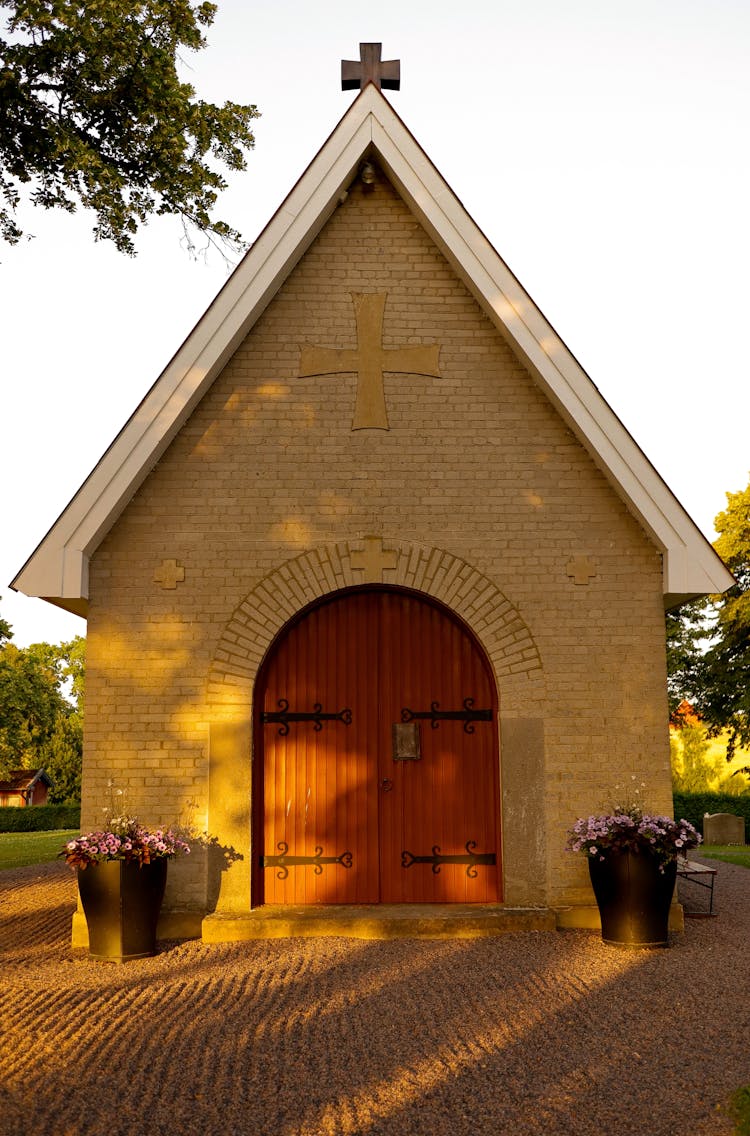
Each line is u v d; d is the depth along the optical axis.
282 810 10.50
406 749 10.62
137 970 8.45
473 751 10.65
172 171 11.16
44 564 9.77
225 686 10.20
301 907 10.16
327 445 10.61
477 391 10.76
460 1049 6.35
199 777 10.05
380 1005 7.27
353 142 10.45
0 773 39.97
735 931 10.09
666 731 10.23
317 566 10.44
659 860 9.13
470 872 10.45
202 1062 6.06
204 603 10.31
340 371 10.73
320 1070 5.97
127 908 8.88
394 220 11.02
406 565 10.45
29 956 9.18
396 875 10.45
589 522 10.55
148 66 10.34
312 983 7.86
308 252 10.93
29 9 9.59
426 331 10.84
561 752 10.18
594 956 8.79
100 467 9.89
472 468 10.62
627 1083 5.79
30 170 10.78
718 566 10.08
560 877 10.05
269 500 10.51
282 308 10.82
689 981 7.94
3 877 16.44
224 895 9.93
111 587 10.29
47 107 10.41
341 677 10.73
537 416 10.72
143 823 9.97
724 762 36.66
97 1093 5.52
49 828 42.72
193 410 10.57
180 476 10.48
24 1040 6.32
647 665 10.32
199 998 7.45
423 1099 5.55
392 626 10.83
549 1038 6.56
